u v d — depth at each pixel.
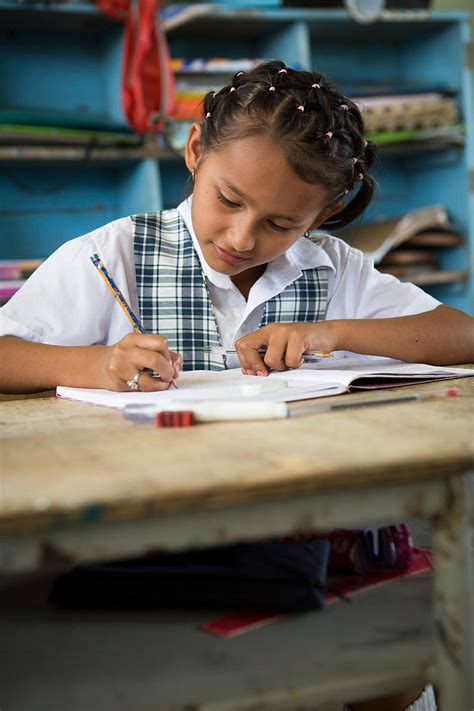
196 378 1.16
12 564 0.53
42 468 0.61
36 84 2.92
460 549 0.64
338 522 0.61
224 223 1.23
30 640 0.72
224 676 0.66
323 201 1.28
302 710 0.64
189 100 2.79
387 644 0.71
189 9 2.77
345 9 3.06
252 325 1.50
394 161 3.53
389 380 1.08
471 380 1.10
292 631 0.73
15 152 2.54
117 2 2.65
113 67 2.91
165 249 1.46
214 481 0.56
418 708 1.09
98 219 3.05
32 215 2.96
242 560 0.79
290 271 1.49
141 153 2.75
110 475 0.58
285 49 3.08
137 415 0.83
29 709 0.61
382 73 3.50
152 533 0.56
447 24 3.28
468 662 0.65
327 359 1.35
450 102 3.19
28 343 1.22
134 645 0.71
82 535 0.54
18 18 2.74
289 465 0.60
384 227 3.15
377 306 1.58
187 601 0.77
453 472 0.63
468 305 3.29
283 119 1.19
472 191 3.30
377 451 0.64
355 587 0.84
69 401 1.06
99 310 1.39
